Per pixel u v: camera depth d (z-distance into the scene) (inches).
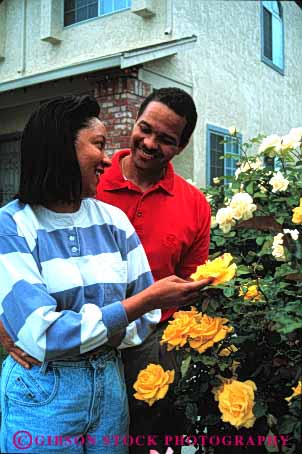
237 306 54.8
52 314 49.4
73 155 53.9
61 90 264.1
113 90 232.5
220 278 51.7
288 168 92.5
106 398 55.2
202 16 281.6
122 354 69.4
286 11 382.3
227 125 305.9
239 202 62.7
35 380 52.7
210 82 290.4
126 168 75.9
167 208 73.8
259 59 342.3
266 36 355.9
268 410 52.8
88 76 237.3
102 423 55.1
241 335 56.3
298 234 60.7
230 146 305.6
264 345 55.6
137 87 233.9
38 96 276.8
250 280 59.1
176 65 263.6
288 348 54.7
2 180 313.1
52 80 242.1
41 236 53.4
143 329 59.2
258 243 81.4
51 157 53.6
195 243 77.3
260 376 55.2
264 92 347.9
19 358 53.0
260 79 343.0
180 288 51.7
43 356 49.2
